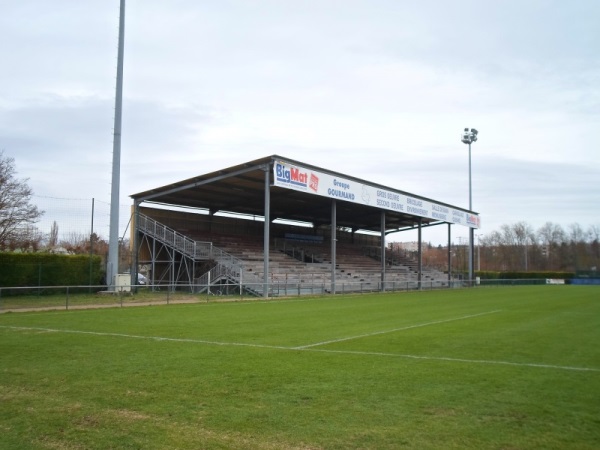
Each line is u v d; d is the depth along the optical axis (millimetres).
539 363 9250
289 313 19406
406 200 42438
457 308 22672
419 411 6164
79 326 14602
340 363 9125
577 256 97188
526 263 93750
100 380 7730
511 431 5484
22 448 5020
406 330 14211
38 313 18469
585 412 6168
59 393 6992
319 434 5367
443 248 120125
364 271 47219
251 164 29656
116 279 28391
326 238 55531
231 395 6871
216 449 4977
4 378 7867
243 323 15688
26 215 33062
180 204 41531
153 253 35594
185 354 9992
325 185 32688
